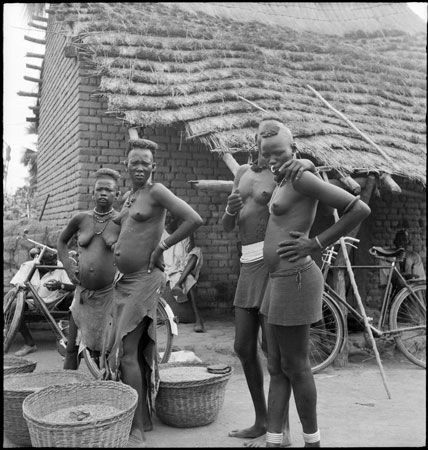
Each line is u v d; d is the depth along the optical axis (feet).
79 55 20.71
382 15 31.48
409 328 16.37
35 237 21.67
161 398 10.69
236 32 25.70
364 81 24.29
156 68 20.12
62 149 25.23
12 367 11.88
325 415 11.69
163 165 22.71
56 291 17.07
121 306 10.08
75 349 12.39
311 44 26.17
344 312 16.05
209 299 23.30
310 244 8.14
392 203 26.99
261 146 8.77
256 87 20.89
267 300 8.84
